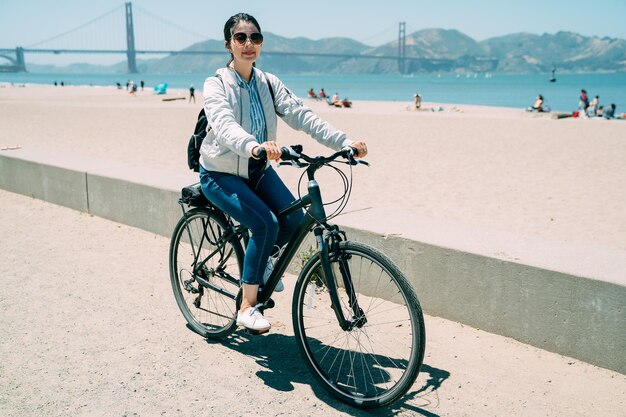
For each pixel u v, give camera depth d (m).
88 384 3.01
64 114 23.42
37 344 3.45
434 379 3.09
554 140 15.12
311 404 2.88
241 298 3.34
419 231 4.00
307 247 4.54
